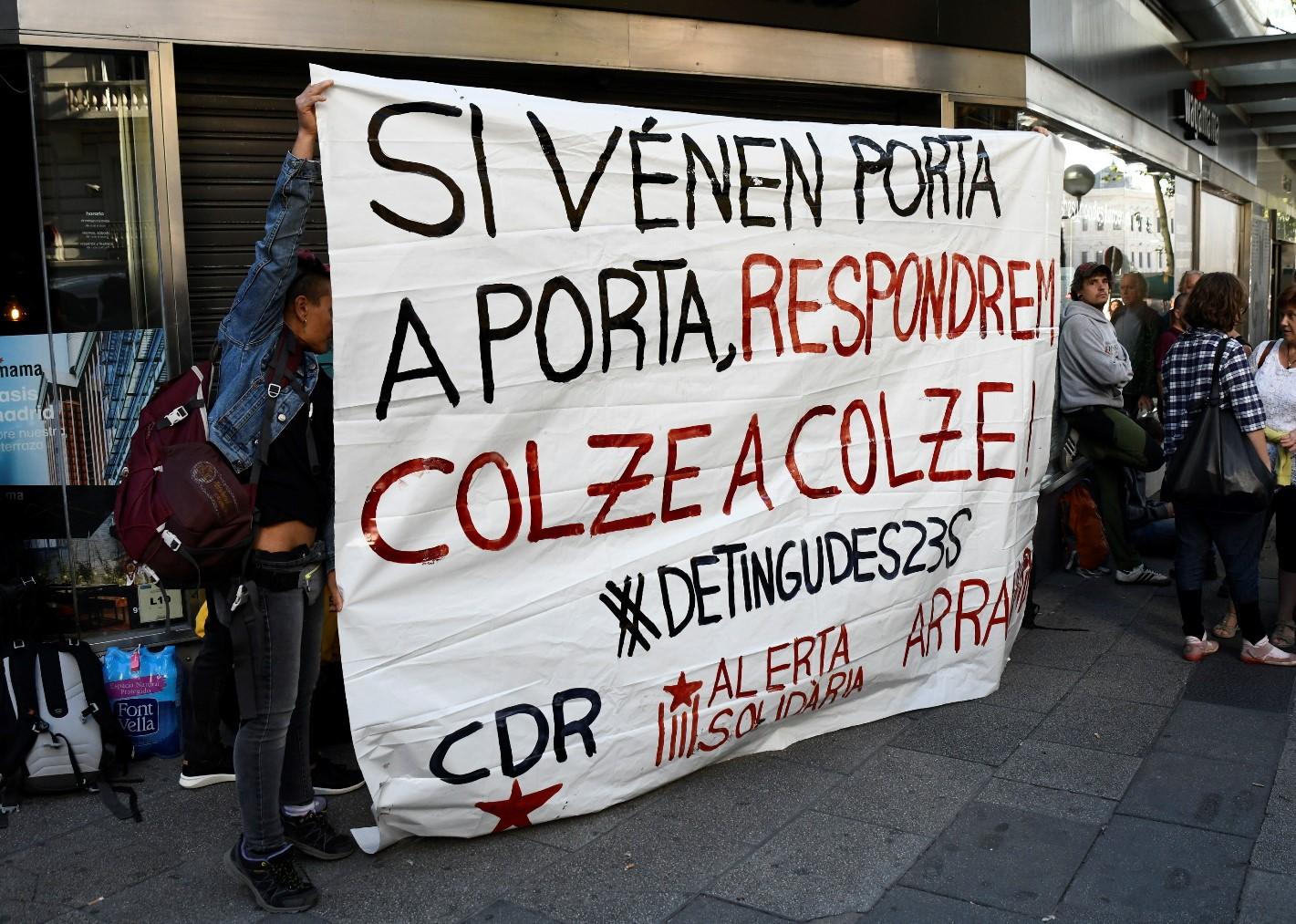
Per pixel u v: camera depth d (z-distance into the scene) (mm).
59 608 4734
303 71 5152
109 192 4664
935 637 4977
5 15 4355
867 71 6695
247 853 3385
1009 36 7289
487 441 3555
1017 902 3387
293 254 3232
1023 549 5312
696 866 3604
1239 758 4445
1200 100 12500
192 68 4918
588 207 3732
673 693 4047
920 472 4805
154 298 4762
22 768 4125
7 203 4578
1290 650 5816
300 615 3342
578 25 5590
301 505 3316
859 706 4777
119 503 3189
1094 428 6977
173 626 4863
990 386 5031
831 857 3666
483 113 3480
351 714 3365
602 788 3898
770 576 4312
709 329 4078
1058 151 5301
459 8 5234
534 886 3477
